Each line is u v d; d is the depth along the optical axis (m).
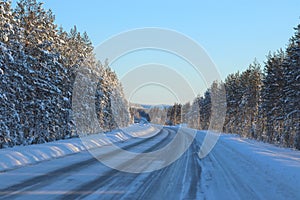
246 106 50.84
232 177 10.12
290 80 28.80
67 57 34.66
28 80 23.72
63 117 29.45
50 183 8.74
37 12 26.38
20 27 23.73
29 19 25.92
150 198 7.27
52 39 27.52
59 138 27.97
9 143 20.88
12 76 21.55
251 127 47.25
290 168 11.16
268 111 37.91
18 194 7.34
